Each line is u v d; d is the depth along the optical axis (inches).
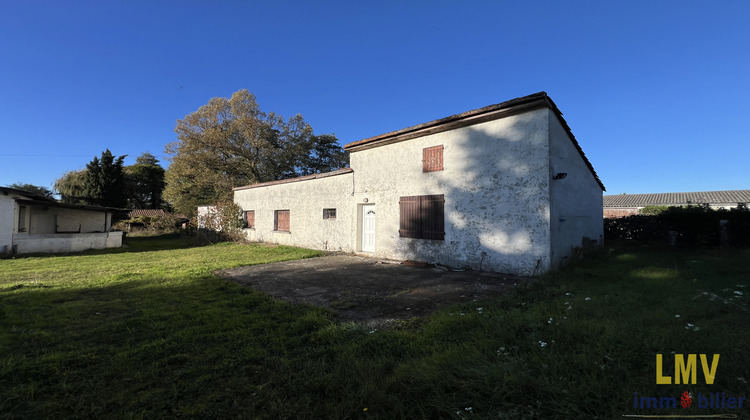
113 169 1123.3
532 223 281.3
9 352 127.6
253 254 466.9
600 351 105.3
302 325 153.9
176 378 105.8
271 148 1082.7
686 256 327.9
